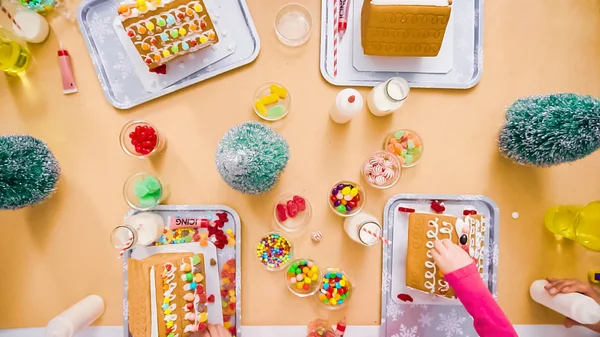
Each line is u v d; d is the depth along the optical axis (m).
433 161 0.91
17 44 0.87
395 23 0.82
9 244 0.90
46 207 0.90
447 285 0.85
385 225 0.90
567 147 0.76
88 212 0.90
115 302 0.90
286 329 0.91
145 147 0.85
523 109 0.81
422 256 0.86
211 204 0.90
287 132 0.91
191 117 0.91
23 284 0.90
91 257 0.90
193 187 0.91
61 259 0.90
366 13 0.83
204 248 0.90
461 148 0.92
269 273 0.91
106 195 0.90
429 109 0.91
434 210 0.91
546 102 0.79
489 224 0.92
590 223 0.86
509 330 0.78
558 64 0.92
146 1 0.81
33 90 0.90
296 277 0.88
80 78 0.90
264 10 0.90
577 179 0.92
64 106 0.90
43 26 0.88
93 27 0.90
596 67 0.92
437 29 0.83
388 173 0.87
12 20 0.84
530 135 0.80
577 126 0.75
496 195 0.92
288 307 0.91
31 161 0.78
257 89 0.90
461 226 0.84
